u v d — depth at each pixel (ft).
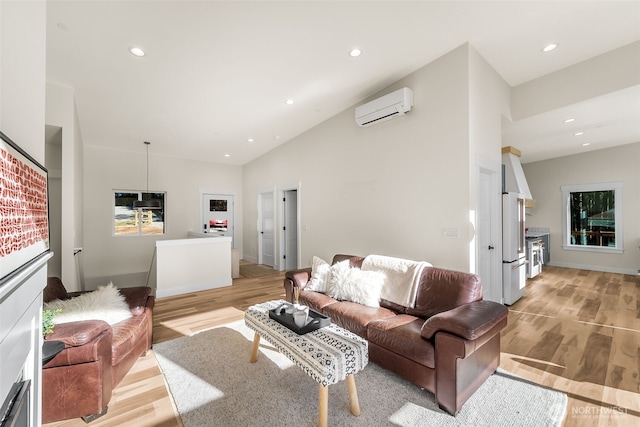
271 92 12.25
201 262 15.31
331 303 8.99
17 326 2.75
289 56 9.66
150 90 11.50
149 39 8.38
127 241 20.97
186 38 8.41
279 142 20.03
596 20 8.52
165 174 22.65
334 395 6.24
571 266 21.31
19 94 2.99
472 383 5.95
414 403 5.94
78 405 5.43
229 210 26.05
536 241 18.42
